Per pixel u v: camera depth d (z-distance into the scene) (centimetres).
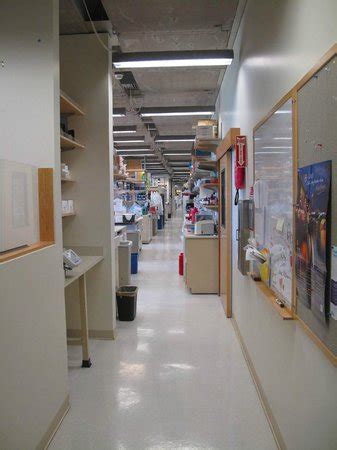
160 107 616
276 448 194
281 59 187
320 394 134
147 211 1116
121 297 394
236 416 223
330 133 120
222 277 453
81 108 336
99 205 342
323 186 126
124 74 476
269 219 212
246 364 294
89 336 349
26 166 194
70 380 269
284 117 177
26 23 215
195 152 557
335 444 120
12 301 162
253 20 263
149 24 330
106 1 288
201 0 288
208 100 594
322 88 127
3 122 218
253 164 264
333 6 121
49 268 206
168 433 207
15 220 180
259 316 248
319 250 130
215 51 356
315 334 136
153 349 323
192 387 258
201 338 348
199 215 581
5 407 154
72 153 341
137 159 1359
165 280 594
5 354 155
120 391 253
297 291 159
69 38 334
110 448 195
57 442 200
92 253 345
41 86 216
